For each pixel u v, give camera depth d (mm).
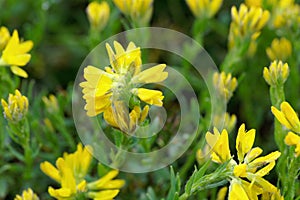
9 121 388
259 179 336
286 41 445
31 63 504
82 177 386
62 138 454
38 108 444
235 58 426
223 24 516
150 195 400
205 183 340
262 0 455
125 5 420
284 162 366
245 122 479
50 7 532
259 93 490
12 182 438
